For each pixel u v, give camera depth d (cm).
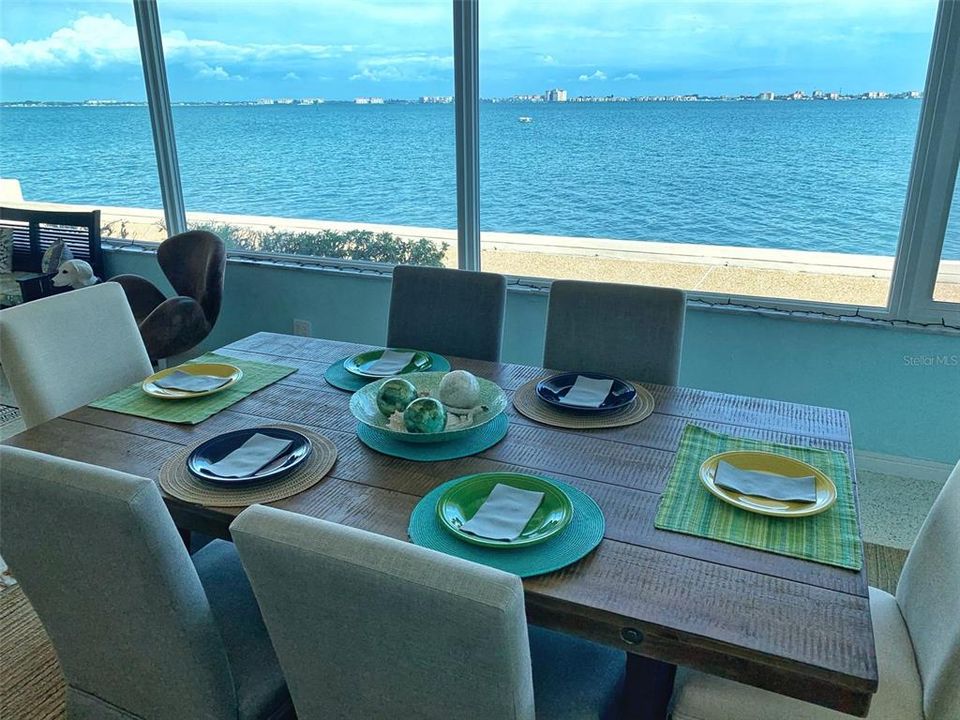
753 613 105
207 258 326
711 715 124
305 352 222
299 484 142
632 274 305
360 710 102
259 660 134
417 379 186
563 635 137
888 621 140
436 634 84
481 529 124
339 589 87
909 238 256
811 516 129
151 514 105
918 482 271
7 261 409
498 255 325
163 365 366
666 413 174
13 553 120
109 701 137
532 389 189
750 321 277
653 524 127
